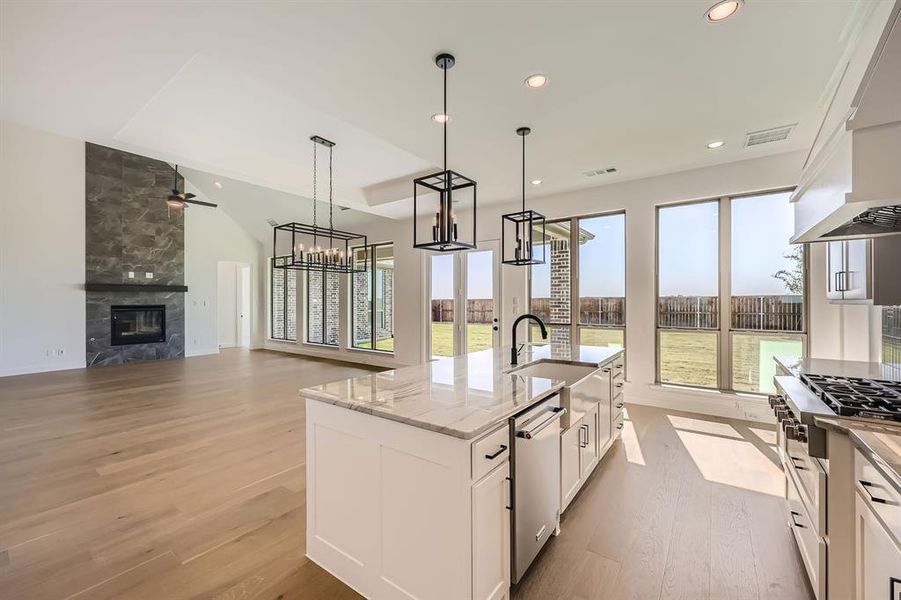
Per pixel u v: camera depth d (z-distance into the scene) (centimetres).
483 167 428
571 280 530
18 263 634
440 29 210
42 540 208
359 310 807
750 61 236
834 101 225
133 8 201
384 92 273
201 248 895
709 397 429
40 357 659
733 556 198
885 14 174
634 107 294
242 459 313
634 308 476
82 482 274
